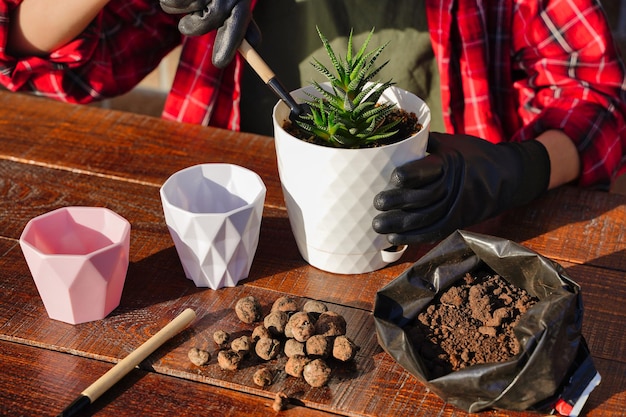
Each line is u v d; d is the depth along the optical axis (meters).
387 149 0.93
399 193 0.96
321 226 0.98
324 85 1.07
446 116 1.52
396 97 1.05
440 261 0.88
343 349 0.85
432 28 1.48
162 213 1.14
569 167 1.29
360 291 0.99
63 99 1.53
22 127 1.34
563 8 1.43
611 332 0.92
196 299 0.97
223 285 0.99
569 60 1.45
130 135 1.33
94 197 1.17
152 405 0.81
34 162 1.25
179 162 1.26
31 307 0.95
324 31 1.55
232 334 0.91
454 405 0.81
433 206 0.99
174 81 1.57
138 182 1.21
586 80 1.44
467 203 1.05
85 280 0.89
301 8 1.54
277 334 0.90
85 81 1.53
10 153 1.27
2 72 1.42
